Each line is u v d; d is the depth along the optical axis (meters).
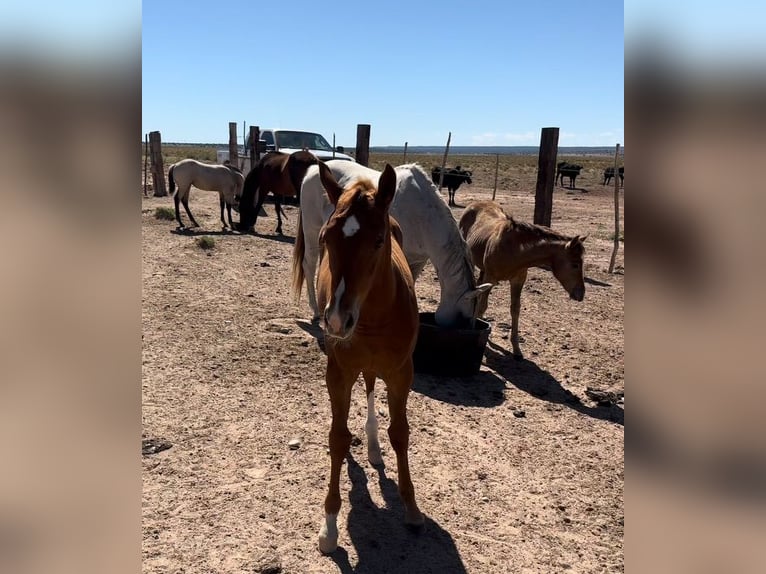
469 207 7.82
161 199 18.89
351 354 3.06
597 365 6.23
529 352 6.57
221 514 3.37
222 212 13.52
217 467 3.85
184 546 3.07
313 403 4.86
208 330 6.40
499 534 3.38
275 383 5.20
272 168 12.52
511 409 5.05
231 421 4.46
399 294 3.05
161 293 7.68
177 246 10.84
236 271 9.27
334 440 3.17
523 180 36.53
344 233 2.58
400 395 3.25
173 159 43.34
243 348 5.95
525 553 3.23
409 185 5.53
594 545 3.33
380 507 3.57
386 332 3.00
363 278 2.58
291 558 3.07
